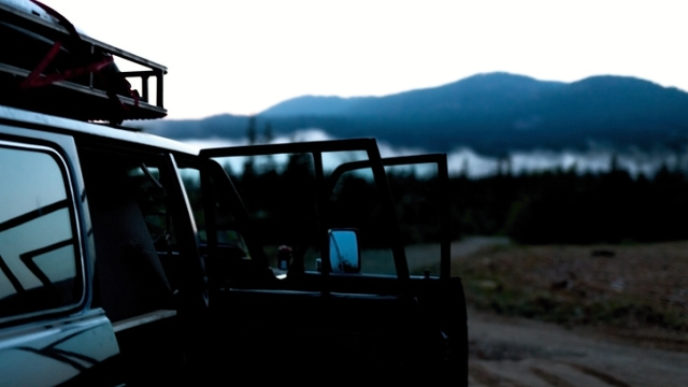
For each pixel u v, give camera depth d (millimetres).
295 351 2709
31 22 2188
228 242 4262
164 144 2967
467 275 35062
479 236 112250
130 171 3543
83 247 2289
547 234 81000
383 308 2615
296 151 2697
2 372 1826
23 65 2344
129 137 2721
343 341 2650
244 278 3723
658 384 9141
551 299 21703
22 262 2041
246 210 3514
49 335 2025
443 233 3025
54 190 2223
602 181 83125
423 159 3166
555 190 83938
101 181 3287
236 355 2801
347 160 3625
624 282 27875
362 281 3379
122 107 2648
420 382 2598
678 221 78500
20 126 2129
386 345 2617
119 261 3232
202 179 2971
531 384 9242
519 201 91000
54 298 2123
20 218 2068
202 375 2832
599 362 11281
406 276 2596
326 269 2686
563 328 16641
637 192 80562
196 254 2928
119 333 2721
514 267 40281
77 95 2422
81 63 2465
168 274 3889
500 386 9109
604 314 17812
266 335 2744
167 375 2885
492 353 12508
